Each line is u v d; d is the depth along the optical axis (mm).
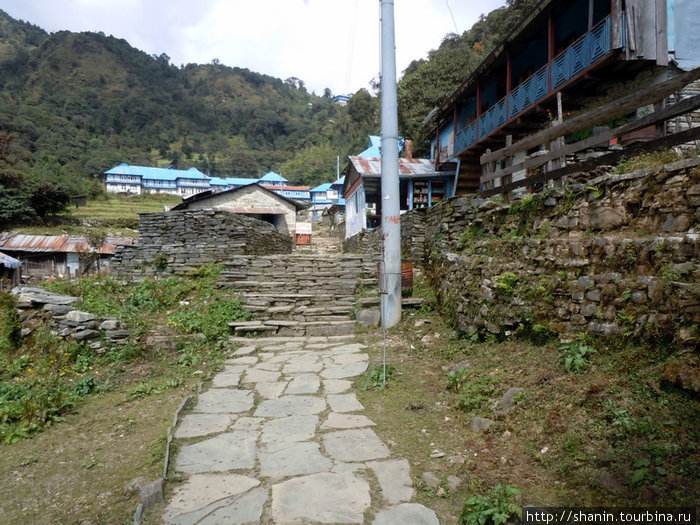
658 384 2785
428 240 9500
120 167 63656
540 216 5180
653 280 3080
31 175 32750
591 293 3676
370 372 5102
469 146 14172
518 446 2984
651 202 3590
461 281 6039
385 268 6875
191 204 25422
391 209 7250
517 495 2484
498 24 24734
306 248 22781
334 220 34594
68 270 20328
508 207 5945
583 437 2750
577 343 3641
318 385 4816
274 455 3227
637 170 3844
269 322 7273
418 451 3209
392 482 2801
